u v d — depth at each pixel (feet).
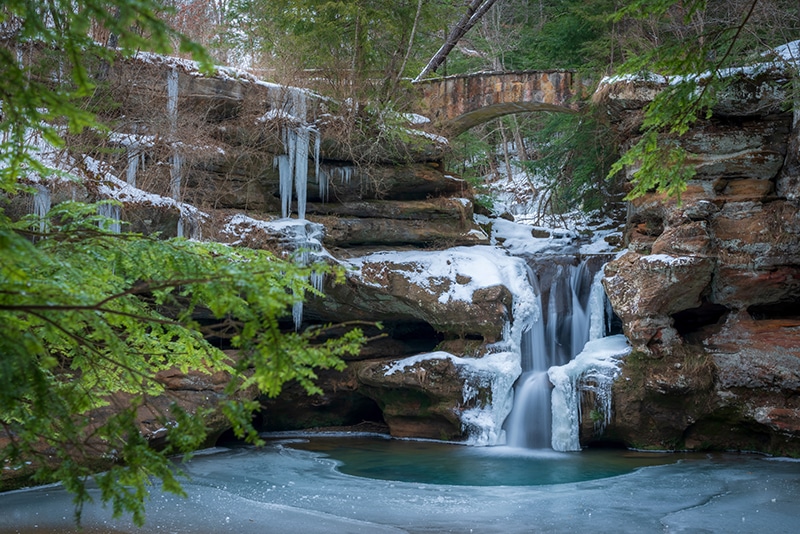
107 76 39.52
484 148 91.86
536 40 78.02
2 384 8.46
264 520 27.50
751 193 46.19
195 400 40.24
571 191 76.59
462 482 35.60
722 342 45.55
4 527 25.77
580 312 51.90
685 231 45.55
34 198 32.09
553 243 59.88
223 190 47.62
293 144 49.29
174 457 40.27
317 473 37.27
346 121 51.49
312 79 54.60
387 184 54.60
